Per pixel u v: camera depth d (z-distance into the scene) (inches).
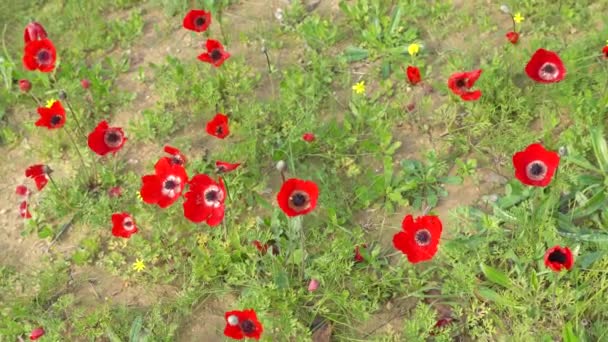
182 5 47.8
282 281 31.1
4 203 38.7
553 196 31.4
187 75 42.2
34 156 40.7
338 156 37.0
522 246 30.4
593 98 36.4
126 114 42.1
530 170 27.0
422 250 27.6
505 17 42.9
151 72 44.4
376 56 42.3
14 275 35.2
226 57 37.7
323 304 31.1
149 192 29.8
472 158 36.2
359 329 30.5
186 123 40.8
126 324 31.9
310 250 33.2
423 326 29.1
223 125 34.2
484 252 30.5
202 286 32.5
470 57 40.7
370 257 32.0
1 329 32.0
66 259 35.4
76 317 32.5
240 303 30.7
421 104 39.0
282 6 47.2
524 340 28.1
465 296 30.1
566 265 25.5
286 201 26.7
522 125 36.6
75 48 46.1
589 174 33.4
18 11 49.9
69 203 37.0
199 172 37.1
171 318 32.2
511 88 37.5
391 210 34.5
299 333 30.3
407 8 43.4
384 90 40.2
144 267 33.0
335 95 40.8
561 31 41.2
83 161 39.1
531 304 28.8
